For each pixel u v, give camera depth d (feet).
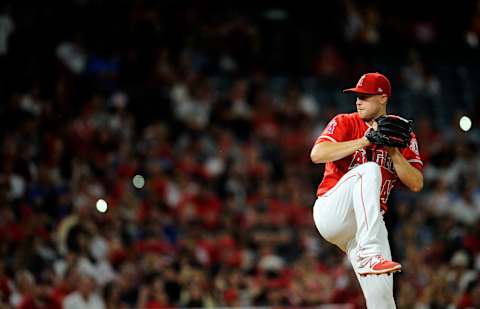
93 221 160.04
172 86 213.87
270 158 204.85
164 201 177.27
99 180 174.19
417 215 191.72
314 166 205.77
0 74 194.49
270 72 242.99
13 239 146.20
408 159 80.59
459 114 244.63
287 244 178.29
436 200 200.13
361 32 260.01
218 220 178.09
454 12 276.82
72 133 184.03
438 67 265.54
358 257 75.20
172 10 237.25
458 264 162.50
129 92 208.74
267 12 257.34
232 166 194.49
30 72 197.88
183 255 158.81
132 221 167.22
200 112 210.59
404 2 273.13
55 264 144.56
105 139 186.50
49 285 140.67
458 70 266.36
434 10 275.80
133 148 191.21
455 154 218.18
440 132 239.50
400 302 156.15
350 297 152.25
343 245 80.48
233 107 217.15
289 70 245.24
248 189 189.88
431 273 165.37
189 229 170.09
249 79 231.91
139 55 219.00
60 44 212.84
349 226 78.02
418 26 272.51
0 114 178.29
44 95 193.88
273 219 182.29
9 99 189.37
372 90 79.51
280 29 252.21
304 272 163.22
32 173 166.81
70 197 164.14
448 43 274.16
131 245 161.27
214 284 156.35
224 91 230.89
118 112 197.16
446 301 154.40
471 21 277.23
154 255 155.63
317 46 252.01
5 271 137.18
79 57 212.84
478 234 180.96
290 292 158.61
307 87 240.53
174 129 201.77
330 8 259.19
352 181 76.95
